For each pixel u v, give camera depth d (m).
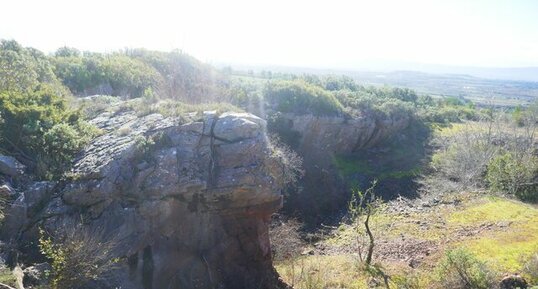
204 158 16.92
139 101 20.98
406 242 26.91
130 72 34.00
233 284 18.14
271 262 20.05
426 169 48.03
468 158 41.38
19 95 18.56
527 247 22.88
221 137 17.20
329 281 21.30
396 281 21.14
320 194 42.38
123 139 17.00
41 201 15.20
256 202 17.77
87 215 15.24
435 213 33.44
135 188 15.81
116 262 14.88
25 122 17.22
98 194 15.36
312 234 32.56
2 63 22.08
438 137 55.19
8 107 17.19
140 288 15.59
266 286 19.09
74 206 15.23
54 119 17.83
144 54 41.19
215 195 16.78
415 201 38.53
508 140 45.78
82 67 32.94
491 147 42.66
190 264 17.11
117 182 15.66
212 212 17.45
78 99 22.66
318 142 48.41
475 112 67.19
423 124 60.44
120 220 15.48
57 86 25.59
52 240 14.32
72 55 40.34
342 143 51.09
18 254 13.80
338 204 41.91
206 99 33.72
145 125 17.73
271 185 17.45
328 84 66.12
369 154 53.78
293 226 29.67
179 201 16.52
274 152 18.38
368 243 27.52
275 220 31.16
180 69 38.53
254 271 18.92
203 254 17.53
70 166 16.28
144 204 15.76
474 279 18.55
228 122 17.36
